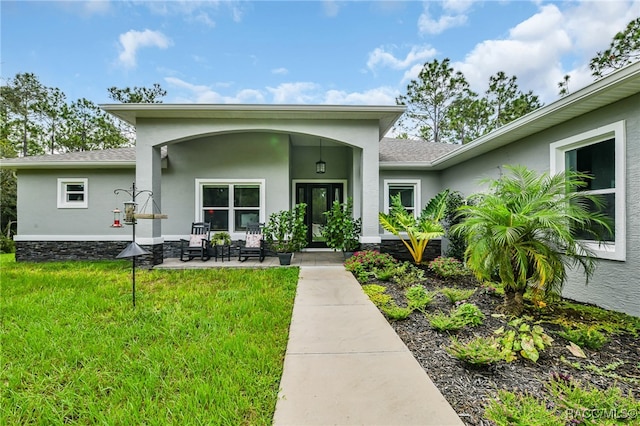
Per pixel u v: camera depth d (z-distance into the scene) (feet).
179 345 9.93
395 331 11.35
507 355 8.75
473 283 18.75
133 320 12.30
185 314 12.80
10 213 50.88
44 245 29.99
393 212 27.61
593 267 13.12
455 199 27.68
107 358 9.09
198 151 30.37
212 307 13.78
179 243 30.04
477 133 62.44
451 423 6.24
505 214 12.34
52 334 10.76
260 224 28.86
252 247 26.78
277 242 27.07
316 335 10.92
